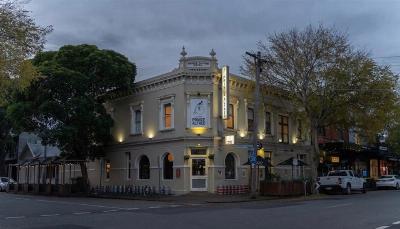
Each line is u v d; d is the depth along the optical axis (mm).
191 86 32219
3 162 57031
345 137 48406
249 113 35500
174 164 32312
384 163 57125
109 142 39156
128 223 14836
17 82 14297
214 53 32469
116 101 39188
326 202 23531
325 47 32125
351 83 32250
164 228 13398
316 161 33188
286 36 33094
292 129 40312
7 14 13727
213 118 31984
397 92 36688
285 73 33062
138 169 36031
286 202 24734
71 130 33469
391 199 25062
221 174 31984
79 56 35750
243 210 19172
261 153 34312
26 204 25016
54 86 33500
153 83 34656
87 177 38875
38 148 54281
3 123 50438
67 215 18156
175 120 32656
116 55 36906
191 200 26875
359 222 14219
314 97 32625
